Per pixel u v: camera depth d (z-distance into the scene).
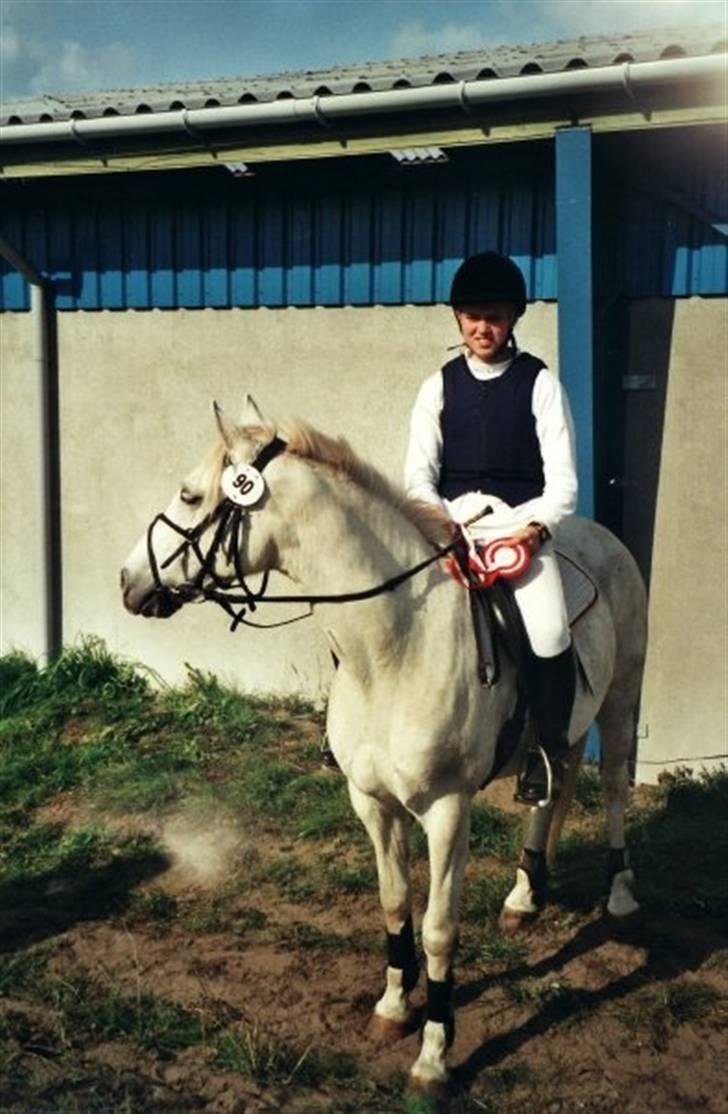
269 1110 3.39
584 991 4.03
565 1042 3.74
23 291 7.27
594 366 5.75
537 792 3.68
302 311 6.63
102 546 7.29
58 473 7.35
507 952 4.26
